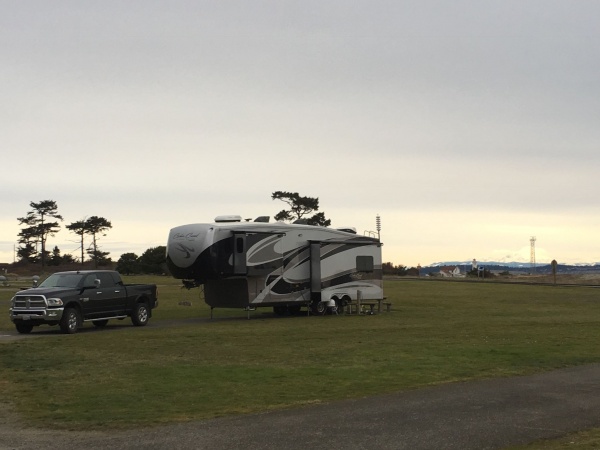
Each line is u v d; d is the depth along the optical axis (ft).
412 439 28.71
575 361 51.49
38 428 31.60
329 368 48.34
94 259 369.50
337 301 103.81
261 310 118.62
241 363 51.06
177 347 61.11
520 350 57.82
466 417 32.78
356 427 30.76
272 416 33.12
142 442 28.55
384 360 52.19
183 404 36.35
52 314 73.72
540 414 33.45
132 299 83.92
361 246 106.73
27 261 362.53
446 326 82.07
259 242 93.97
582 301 137.28
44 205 364.38
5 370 48.26
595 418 32.68
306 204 290.35
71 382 43.37
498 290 182.29
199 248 89.25
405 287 199.72
